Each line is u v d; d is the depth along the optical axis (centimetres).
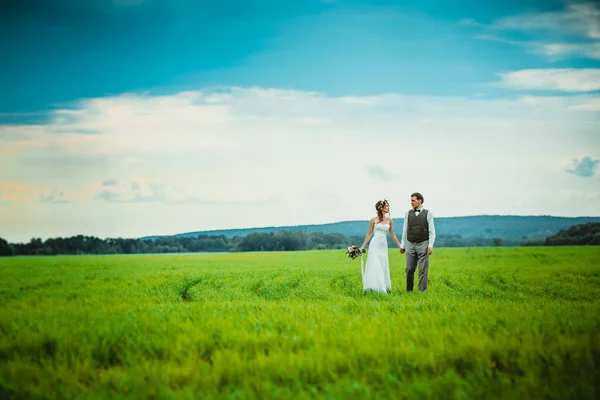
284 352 771
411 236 1708
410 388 600
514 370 687
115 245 16612
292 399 588
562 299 1444
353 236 16450
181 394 603
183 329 930
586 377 632
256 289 2067
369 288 1694
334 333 863
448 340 803
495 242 13475
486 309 1088
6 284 2314
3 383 661
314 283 2106
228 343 830
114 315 1105
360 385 611
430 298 1380
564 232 11775
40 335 910
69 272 3378
